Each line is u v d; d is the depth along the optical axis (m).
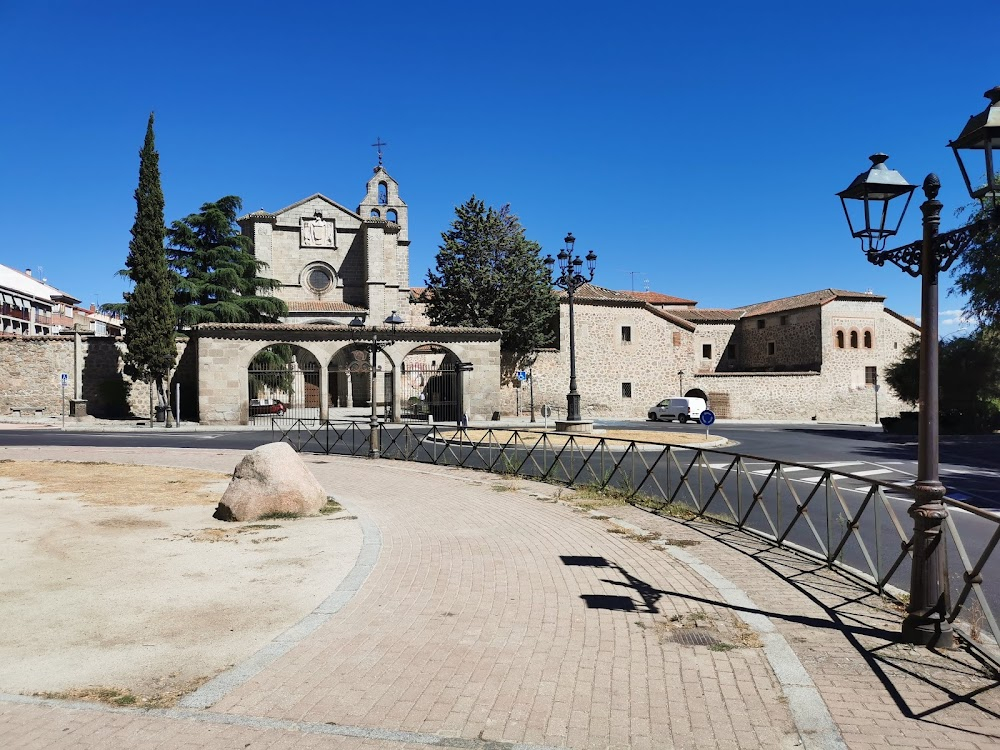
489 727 3.61
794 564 7.07
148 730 3.60
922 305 4.75
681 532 8.76
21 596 5.99
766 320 49.84
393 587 6.29
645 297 55.00
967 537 8.84
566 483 13.17
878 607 5.60
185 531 8.74
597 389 41.97
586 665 4.43
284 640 4.91
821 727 3.58
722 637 4.91
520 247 41.03
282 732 3.57
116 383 34.12
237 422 30.62
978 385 30.67
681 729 3.58
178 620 5.39
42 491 11.67
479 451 18.14
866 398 45.47
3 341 32.91
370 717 3.73
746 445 23.44
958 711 3.76
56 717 3.76
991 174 4.12
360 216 50.28
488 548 7.86
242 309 36.62
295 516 9.70
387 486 12.93
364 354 42.50
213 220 38.38
